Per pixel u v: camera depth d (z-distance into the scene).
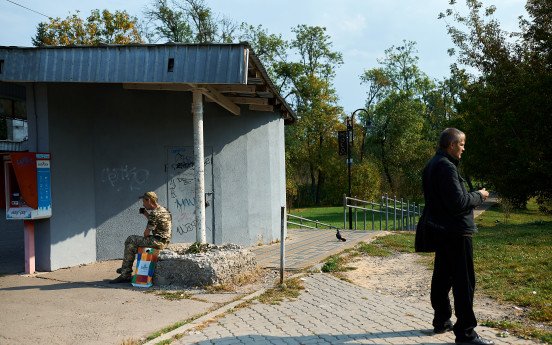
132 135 10.63
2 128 14.03
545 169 22.55
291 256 10.46
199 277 7.42
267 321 5.70
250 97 11.27
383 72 62.28
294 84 53.81
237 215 12.02
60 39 36.25
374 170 36.72
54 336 5.19
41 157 8.87
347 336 5.11
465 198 4.67
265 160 12.92
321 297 6.90
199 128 8.59
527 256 9.40
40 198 8.80
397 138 55.78
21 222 12.98
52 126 9.25
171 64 7.62
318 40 54.94
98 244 10.25
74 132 9.73
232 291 7.24
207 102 11.58
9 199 8.77
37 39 37.69
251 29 51.94
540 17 25.92
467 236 4.76
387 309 6.25
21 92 12.46
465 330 4.70
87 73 7.75
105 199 10.34
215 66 7.51
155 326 5.53
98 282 8.01
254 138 12.55
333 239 13.73
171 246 8.44
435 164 4.86
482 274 8.08
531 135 23.78
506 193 25.14
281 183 14.11
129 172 10.58
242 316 5.90
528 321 5.60
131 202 10.58
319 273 8.66
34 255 9.03
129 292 7.21
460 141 4.92
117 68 7.71
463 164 28.20
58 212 9.30
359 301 6.68
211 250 8.14
